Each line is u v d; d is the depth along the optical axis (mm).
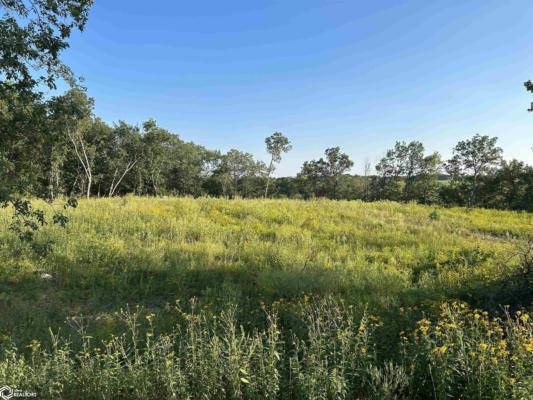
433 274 6855
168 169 46500
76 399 3082
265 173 60562
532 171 35688
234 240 9070
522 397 2377
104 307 5137
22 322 4434
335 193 63688
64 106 5109
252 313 4785
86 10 4770
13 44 4180
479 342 3043
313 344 3273
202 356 3141
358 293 5461
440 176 49188
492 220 13516
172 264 6922
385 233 10391
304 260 7336
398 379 2902
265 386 2879
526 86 6363
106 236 8359
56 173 23312
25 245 6988
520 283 4648
